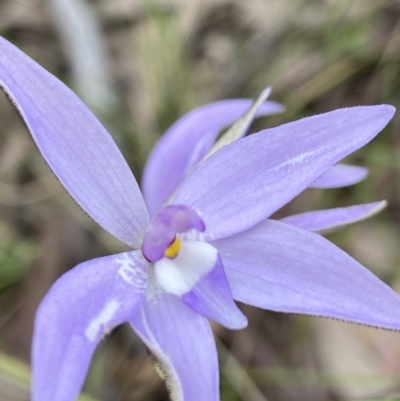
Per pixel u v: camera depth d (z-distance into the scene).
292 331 0.13
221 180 0.07
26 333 0.12
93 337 0.06
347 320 0.06
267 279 0.07
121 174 0.07
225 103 0.09
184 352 0.06
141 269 0.07
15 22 0.16
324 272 0.07
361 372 0.12
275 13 0.16
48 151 0.06
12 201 0.13
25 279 0.13
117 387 0.12
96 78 0.15
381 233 0.14
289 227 0.07
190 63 0.16
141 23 0.16
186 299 0.06
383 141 0.15
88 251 0.13
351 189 0.14
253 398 0.12
